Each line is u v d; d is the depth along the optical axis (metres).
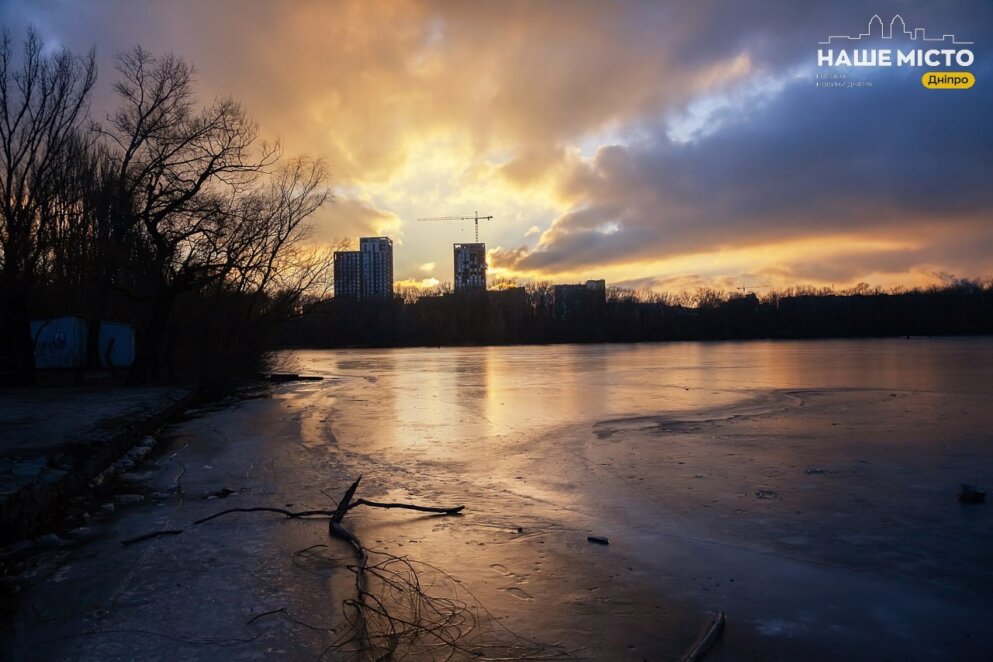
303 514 6.57
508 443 11.06
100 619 4.15
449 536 5.86
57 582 4.80
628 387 22.52
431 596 4.47
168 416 14.87
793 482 7.96
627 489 7.69
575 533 5.95
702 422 13.32
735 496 7.31
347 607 4.28
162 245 20.70
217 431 13.15
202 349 23.92
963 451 9.83
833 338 113.38
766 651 3.72
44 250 21.06
